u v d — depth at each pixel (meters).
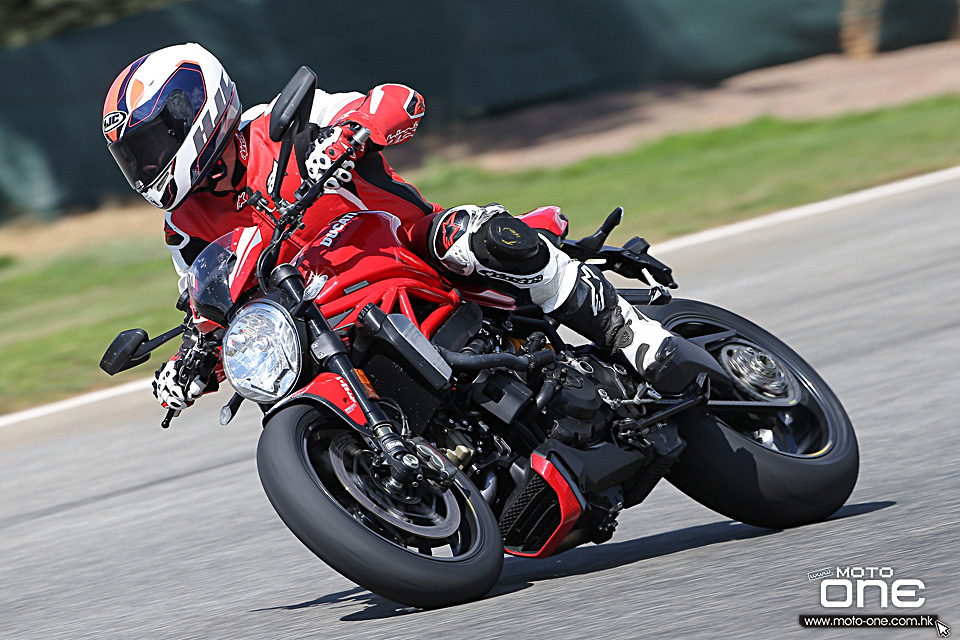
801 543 13.01
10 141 64.62
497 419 12.59
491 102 69.69
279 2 65.12
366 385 12.13
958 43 73.69
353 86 66.38
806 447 14.99
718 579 11.88
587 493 12.91
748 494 13.94
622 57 71.94
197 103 12.17
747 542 13.62
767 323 27.33
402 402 12.26
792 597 10.72
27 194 64.62
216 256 12.49
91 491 22.81
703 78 72.50
